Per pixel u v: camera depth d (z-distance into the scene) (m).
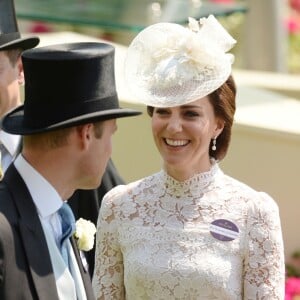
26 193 12.45
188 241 14.69
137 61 14.77
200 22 14.99
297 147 21.64
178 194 14.88
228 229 14.69
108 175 17.14
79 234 13.60
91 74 12.45
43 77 12.36
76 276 12.96
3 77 16.22
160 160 21.84
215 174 14.95
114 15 29.17
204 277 14.52
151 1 30.02
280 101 24.45
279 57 35.00
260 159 21.86
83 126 12.36
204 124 14.65
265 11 34.56
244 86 26.06
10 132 12.39
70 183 12.60
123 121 22.08
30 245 12.20
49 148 12.40
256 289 14.59
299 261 21.77
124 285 15.26
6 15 16.80
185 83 14.45
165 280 14.62
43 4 29.91
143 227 14.91
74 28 36.81
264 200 14.85
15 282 11.98
